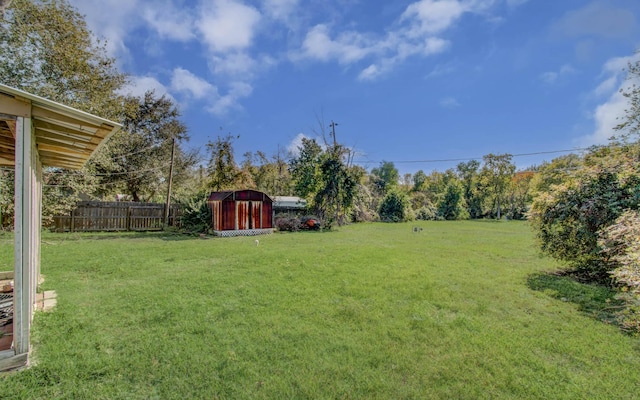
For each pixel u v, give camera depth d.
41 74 11.01
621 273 3.71
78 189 12.59
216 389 2.24
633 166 5.67
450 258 7.97
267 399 2.15
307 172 19.70
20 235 2.44
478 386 2.35
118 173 16.61
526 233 15.73
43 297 4.14
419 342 3.07
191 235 13.41
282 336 3.14
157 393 2.18
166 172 19.25
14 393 2.10
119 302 4.05
